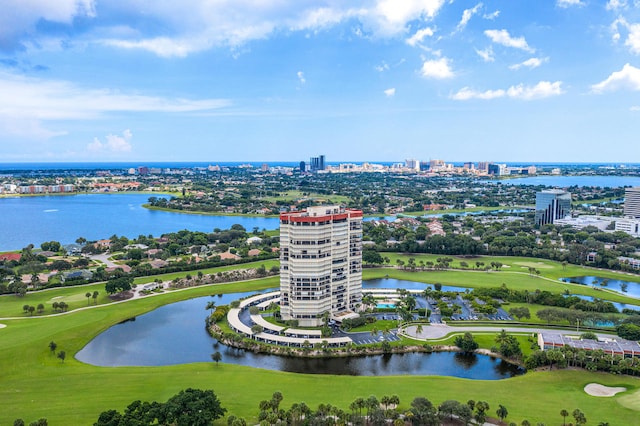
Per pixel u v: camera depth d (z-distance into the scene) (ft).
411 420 604.08
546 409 640.58
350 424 599.16
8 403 645.51
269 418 570.46
